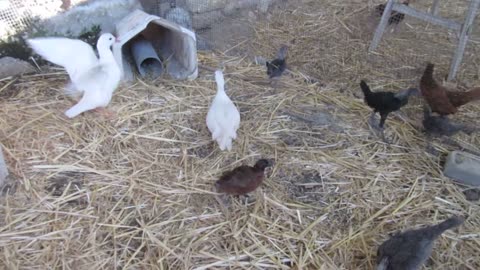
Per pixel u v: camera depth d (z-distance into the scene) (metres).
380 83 1.97
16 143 1.46
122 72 1.77
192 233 1.25
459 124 1.62
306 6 2.49
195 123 1.64
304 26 2.33
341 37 2.27
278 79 1.91
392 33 2.32
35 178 1.36
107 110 1.64
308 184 1.43
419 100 1.87
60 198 1.31
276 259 1.21
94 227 1.24
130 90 1.76
